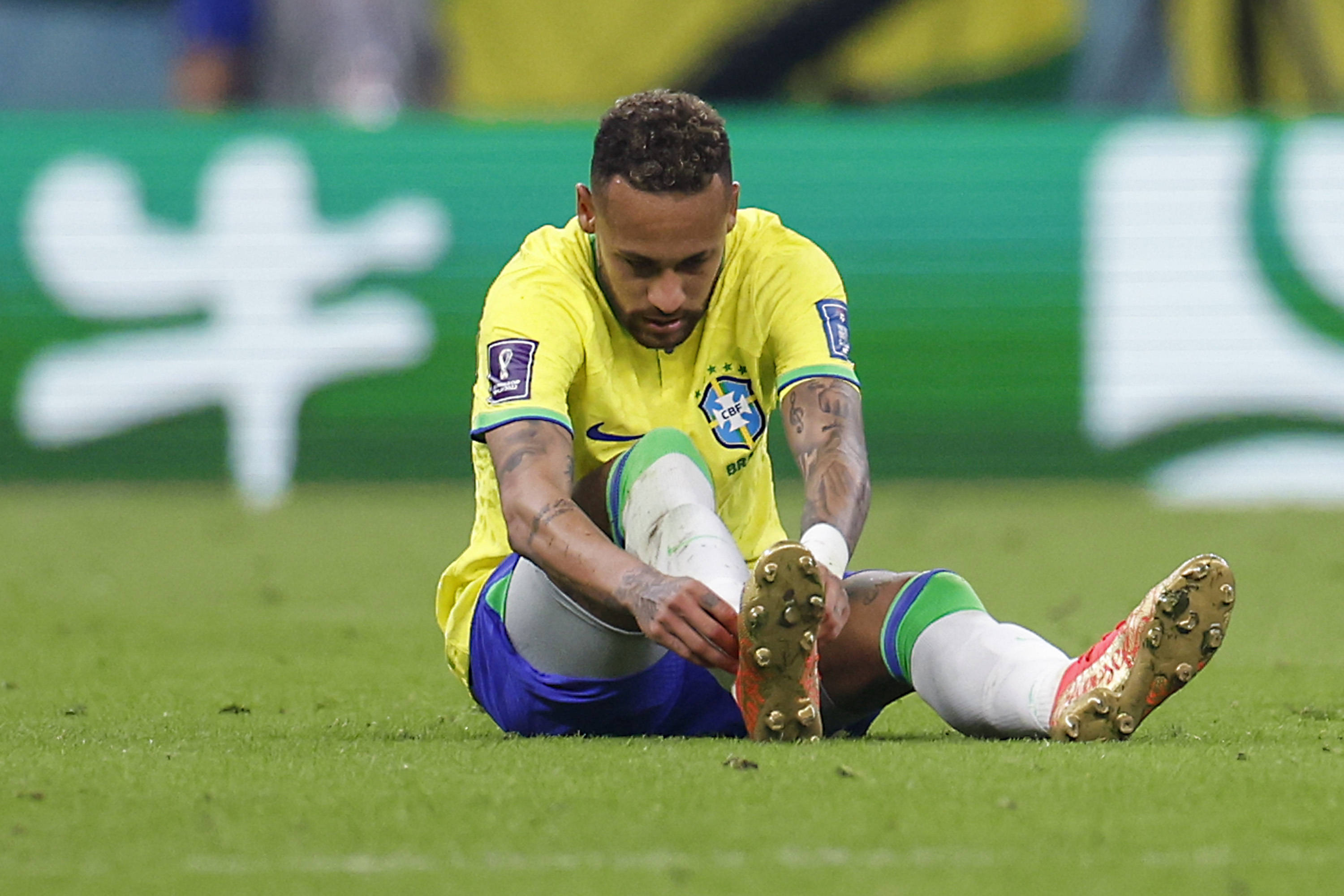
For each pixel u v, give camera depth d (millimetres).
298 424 35000
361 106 42875
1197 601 9539
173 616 19922
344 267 34844
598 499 10398
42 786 9023
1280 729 11453
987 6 52375
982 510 32500
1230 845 7656
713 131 9992
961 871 7199
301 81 43125
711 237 10062
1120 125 35094
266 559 26047
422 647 17266
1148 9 51875
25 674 15312
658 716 10773
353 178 34688
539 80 53000
